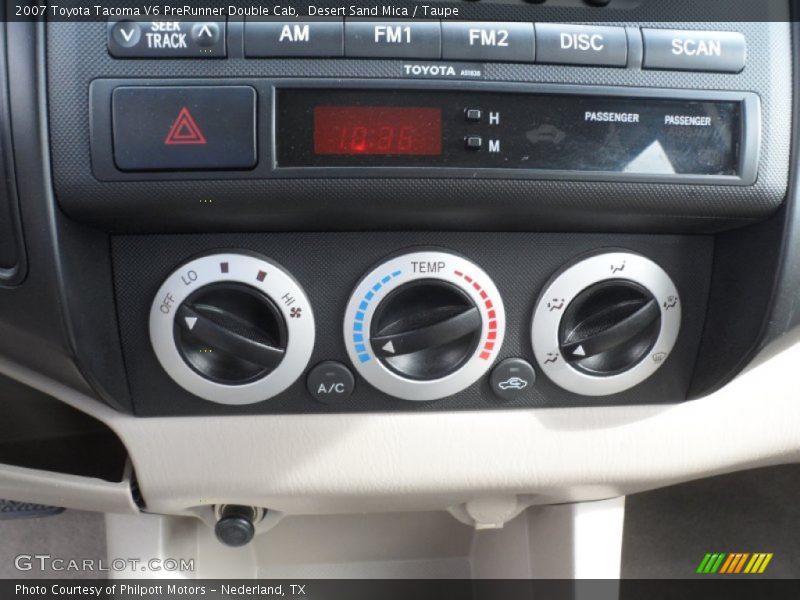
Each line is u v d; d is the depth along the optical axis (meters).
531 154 0.56
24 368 0.62
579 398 0.68
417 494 0.70
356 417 0.67
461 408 0.67
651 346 0.66
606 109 0.56
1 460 0.74
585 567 0.87
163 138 0.54
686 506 1.29
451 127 0.55
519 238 0.63
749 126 0.58
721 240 0.65
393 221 0.59
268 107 0.54
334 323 0.63
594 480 0.71
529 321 0.64
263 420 0.66
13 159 0.54
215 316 0.63
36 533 1.25
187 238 0.61
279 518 0.86
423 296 0.65
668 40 0.57
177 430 0.66
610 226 0.61
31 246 0.55
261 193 0.55
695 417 0.70
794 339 0.65
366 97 0.55
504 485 0.70
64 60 0.53
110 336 0.61
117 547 0.85
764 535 1.25
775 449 0.72
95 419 0.74
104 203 0.55
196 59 0.54
